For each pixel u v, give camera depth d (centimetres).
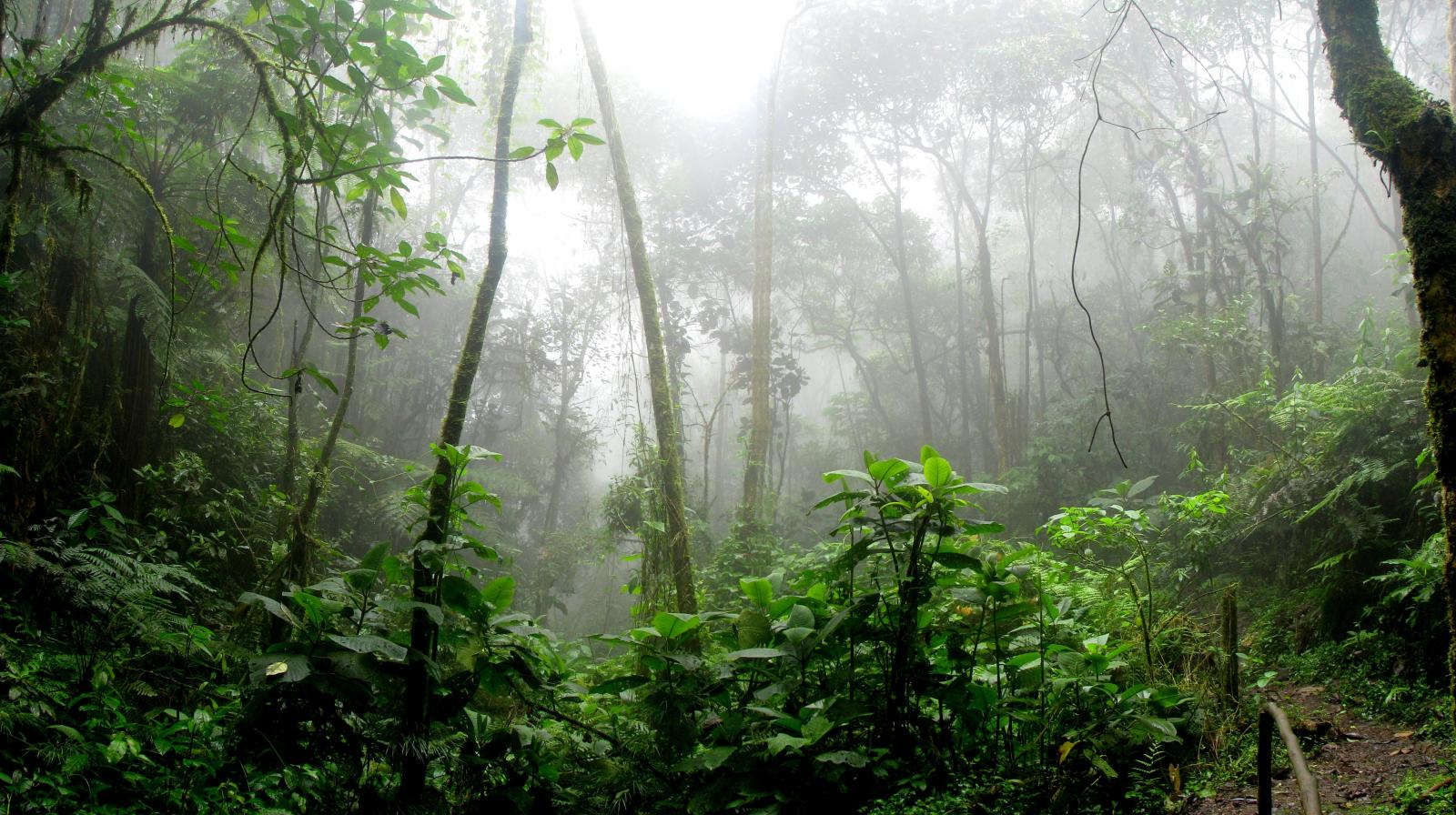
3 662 430
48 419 575
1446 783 383
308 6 462
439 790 423
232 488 833
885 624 491
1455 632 262
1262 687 621
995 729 489
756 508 1332
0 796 362
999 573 499
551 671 501
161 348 817
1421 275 273
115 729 436
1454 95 596
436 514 438
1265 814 290
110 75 546
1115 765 453
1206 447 1359
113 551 588
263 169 938
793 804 430
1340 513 740
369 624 435
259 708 382
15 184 497
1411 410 748
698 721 484
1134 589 615
